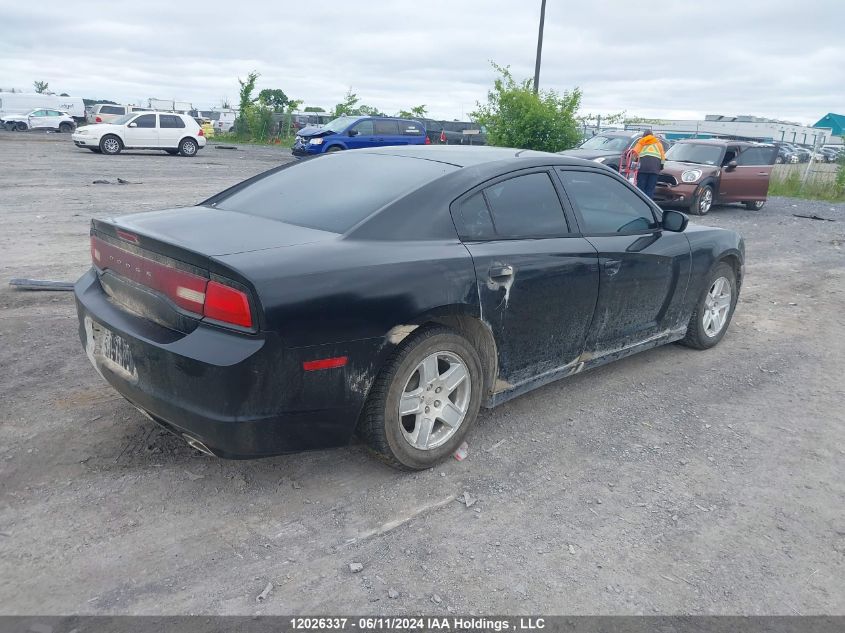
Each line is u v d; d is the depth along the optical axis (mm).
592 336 4168
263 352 2658
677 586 2695
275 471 3346
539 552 2852
